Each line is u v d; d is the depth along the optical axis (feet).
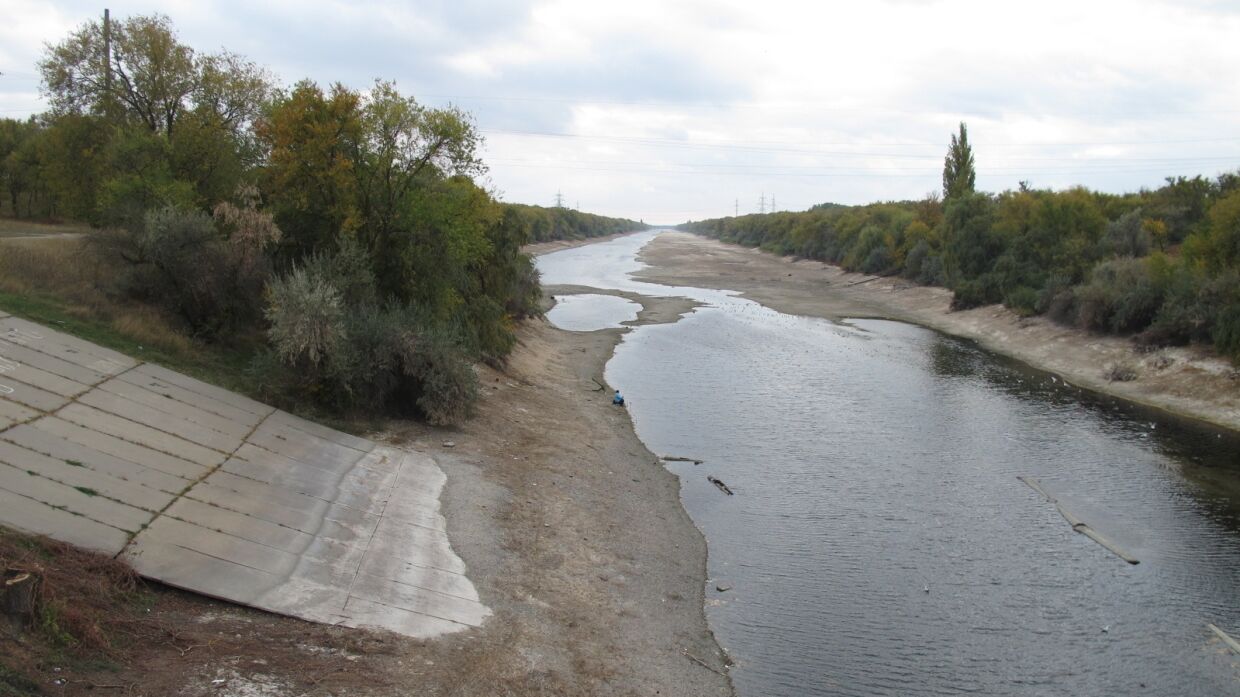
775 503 57.57
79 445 41.04
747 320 154.71
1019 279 147.02
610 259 355.77
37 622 25.20
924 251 202.39
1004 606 43.06
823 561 48.14
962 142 244.63
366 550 40.55
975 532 52.80
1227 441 73.67
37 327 53.98
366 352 63.67
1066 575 46.75
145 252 66.13
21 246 70.54
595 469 61.67
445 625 34.83
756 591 44.11
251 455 48.42
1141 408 86.79
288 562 36.94
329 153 75.10
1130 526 53.93
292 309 59.31
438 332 69.10
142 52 96.63
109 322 59.98
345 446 55.62
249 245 67.10
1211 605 43.45
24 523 31.76
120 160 82.38
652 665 35.35
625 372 103.86
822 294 206.39
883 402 88.07
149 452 43.60
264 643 29.58
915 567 47.55
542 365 101.76
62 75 95.61
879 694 34.86
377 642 31.86
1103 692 35.58
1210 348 94.17
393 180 79.05
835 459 67.82
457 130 78.38
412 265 78.89
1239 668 37.60
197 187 84.38
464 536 45.09
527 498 52.90
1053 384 98.68
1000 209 173.58
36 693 22.56
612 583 42.88
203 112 94.99
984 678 36.37
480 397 74.28
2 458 36.60
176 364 58.44
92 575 29.73
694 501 57.67
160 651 27.14
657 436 74.28
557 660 33.94
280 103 79.71
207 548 35.70
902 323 153.28
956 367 108.99
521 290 121.39
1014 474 64.23
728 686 34.76
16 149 140.36
